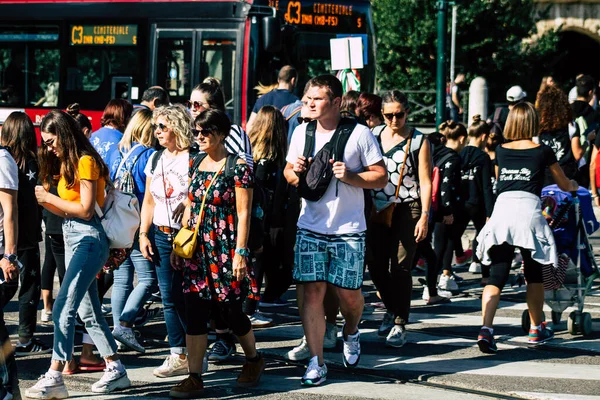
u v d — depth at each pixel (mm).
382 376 9695
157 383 9469
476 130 14805
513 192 10711
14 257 9023
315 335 9344
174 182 9469
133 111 11703
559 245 11430
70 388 9258
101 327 9125
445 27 23656
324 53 22203
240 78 21219
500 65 40125
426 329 12078
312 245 9328
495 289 10625
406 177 10766
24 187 10023
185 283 8922
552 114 13969
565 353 10781
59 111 8805
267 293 13430
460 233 14812
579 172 15961
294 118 13672
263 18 20672
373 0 40281
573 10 45844
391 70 40156
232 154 8961
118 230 9008
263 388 9227
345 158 9250
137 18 22250
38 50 23172
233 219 8875
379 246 11039
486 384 9344
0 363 8289
